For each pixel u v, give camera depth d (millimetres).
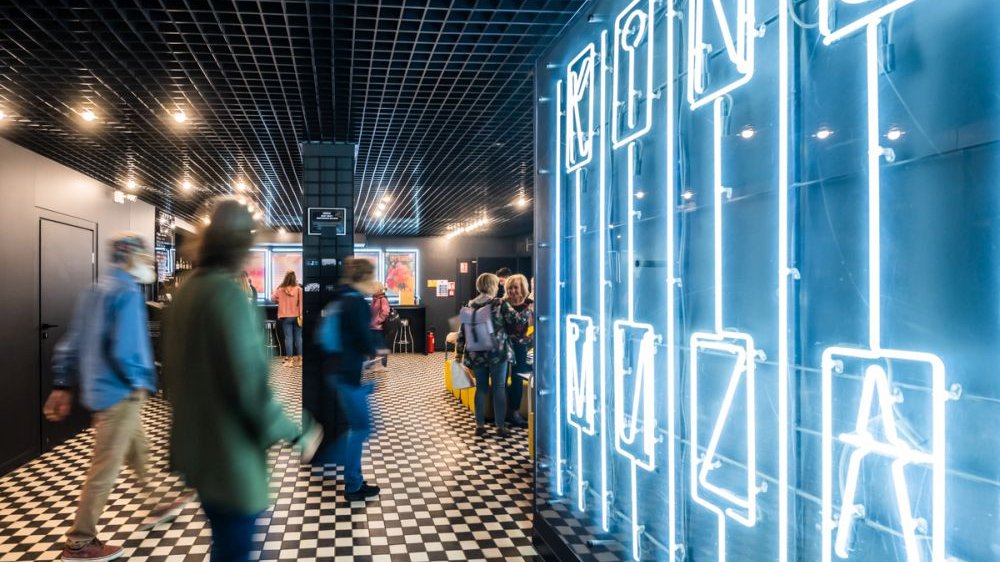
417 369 10258
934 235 1216
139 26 3180
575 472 2723
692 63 1894
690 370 1965
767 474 1675
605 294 2479
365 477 4211
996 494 1100
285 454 4734
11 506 3666
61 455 4879
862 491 1383
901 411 1283
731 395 1692
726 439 1855
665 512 2143
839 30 1358
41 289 4949
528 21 3223
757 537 1696
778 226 1536
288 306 10336
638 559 2193
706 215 1955
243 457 1723
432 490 3938
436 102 4465
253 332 1747
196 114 4672
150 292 8133
